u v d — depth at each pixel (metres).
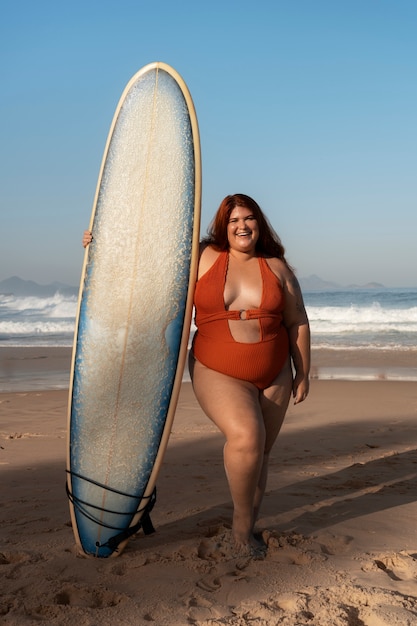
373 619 2.64
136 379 3.68
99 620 2.74
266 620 2.65
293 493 4.90
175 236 3.74
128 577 3.23
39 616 2.80
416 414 9.10
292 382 3.71
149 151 3.90
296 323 3.76
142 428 3.63
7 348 21.55
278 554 3.49
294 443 7.16
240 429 3.28
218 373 3.51
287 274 3.68
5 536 3.90
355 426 8.23
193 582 3.13
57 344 23.16
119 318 3.75
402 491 4.95
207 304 3.55
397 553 3.44
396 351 19.14
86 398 3.73
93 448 3.66
